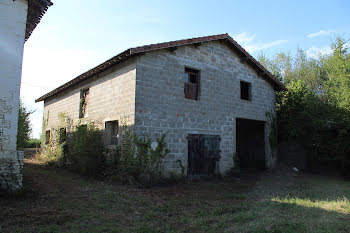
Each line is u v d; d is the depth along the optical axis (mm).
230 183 9695
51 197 6203
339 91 12930
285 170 13359
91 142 9633
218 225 4676
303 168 13859
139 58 8695
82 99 12430
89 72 10648
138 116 8477
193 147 9969
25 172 9438
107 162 9398
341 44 13375
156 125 8922
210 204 6402
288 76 20828
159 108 9062
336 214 5363
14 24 6633
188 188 8336
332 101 13023
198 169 10047
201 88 10531
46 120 16531
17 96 6535
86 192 6887
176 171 9297
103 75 10586
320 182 10312
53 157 12953
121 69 9391
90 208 5535
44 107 17328
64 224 4512
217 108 11062
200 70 10625
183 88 9891
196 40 10086
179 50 9914
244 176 11484
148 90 8828
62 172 10172
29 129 9906
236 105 11953
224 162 11094
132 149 8320
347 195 7617
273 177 11477
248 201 6785
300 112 13633
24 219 4613
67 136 12992
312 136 13234
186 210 5773
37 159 14898
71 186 7531
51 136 15023
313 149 13883
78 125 11547
